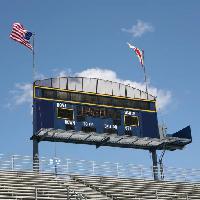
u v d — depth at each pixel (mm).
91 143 38125
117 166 35469
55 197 29453
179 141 40031
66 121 36656
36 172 32719
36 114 36031
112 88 39406
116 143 38594
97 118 37750
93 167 34688
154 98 40812
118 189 33531
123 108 39000
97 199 30703
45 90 37062
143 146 39781
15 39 37656
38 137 36125
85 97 38125
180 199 33969
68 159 33938
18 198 28016
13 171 31922
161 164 39312
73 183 32844
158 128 39656
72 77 38281
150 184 35531
